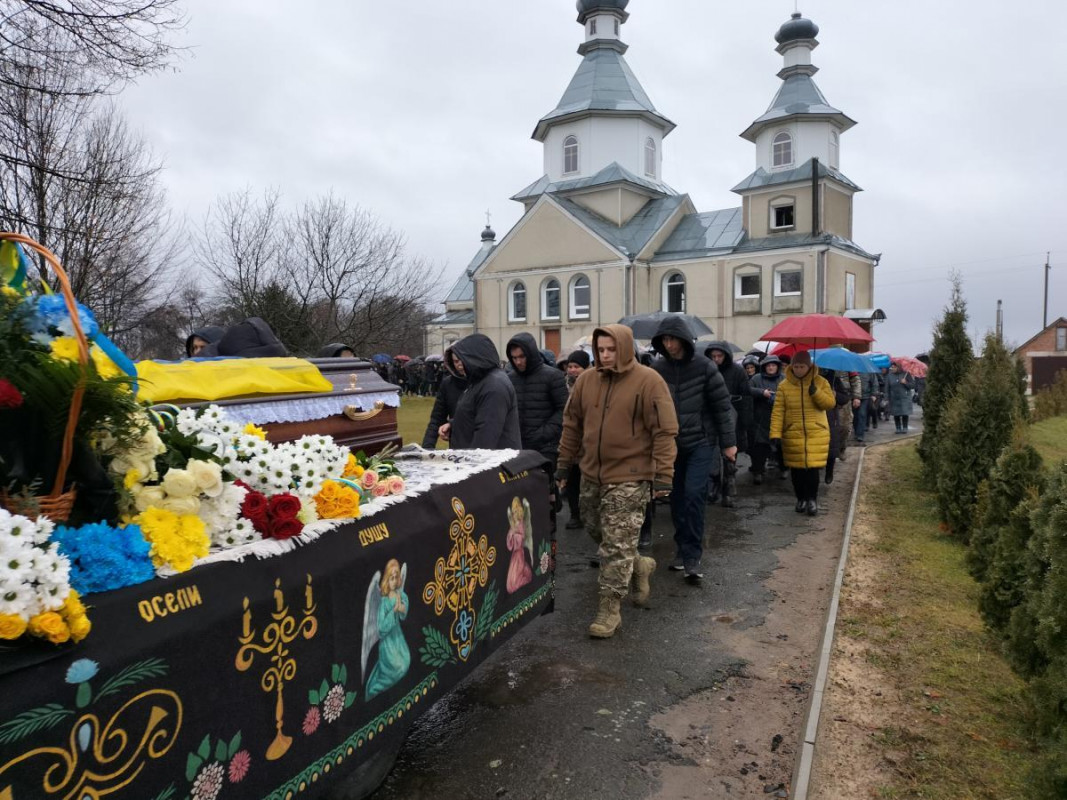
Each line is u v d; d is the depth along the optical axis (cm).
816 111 3325
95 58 758
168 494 188
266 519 205
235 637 184
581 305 3634
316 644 212
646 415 430
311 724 210
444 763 301
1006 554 388
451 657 289
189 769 171
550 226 3669
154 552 174
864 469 1058
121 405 177
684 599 502
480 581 315
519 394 651
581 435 469
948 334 856
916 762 285
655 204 3772
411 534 264
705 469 540
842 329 864
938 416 857
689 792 281
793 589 521
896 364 1731
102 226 1105
